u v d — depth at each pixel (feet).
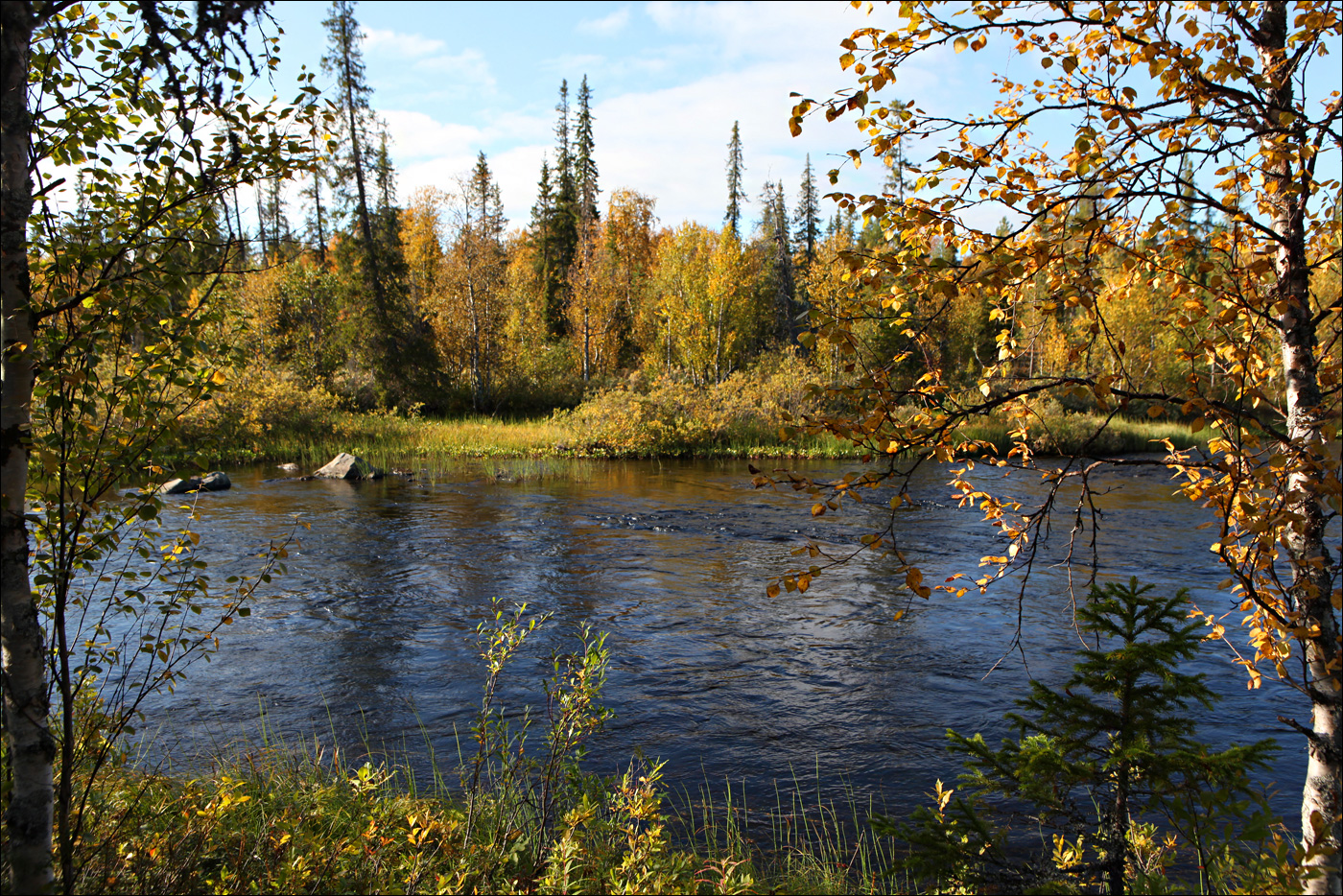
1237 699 24.39
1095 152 10.01
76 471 10.35
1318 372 9.87
